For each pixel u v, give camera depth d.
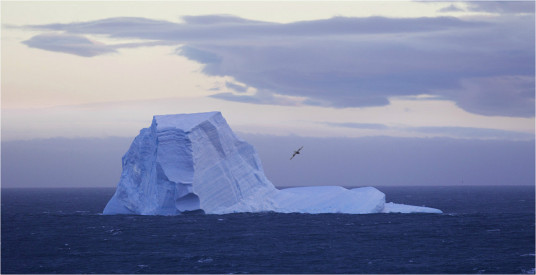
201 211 178.38
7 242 144.50
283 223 171.88
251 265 114.94
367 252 128.50
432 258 122.19
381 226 169.25
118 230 160.12
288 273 108.44
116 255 125.88
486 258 122.50
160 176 176.75
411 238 148.12
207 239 144.25
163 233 153.62
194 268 112.75
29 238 150.62
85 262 119.12
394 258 122.06
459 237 150.75
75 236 152.62
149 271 110.56
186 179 173.25
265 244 137.62
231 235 150.00
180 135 174.88
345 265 115.06
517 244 140.38
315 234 152.62
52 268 114.00
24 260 122.00
